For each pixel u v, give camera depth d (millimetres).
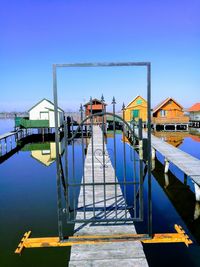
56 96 4035
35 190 10430
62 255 5492
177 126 38531
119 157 17109
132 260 3525
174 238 4098
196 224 7117
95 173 8820
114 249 3777
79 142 26766
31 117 29172
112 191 6508
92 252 3711
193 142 24250
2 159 17609
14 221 7344
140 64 3996
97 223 4613
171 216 7633
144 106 35406
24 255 5520
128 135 25531
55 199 9266
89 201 5793
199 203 8406
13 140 29375
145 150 4137
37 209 8281
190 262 5277
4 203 8906
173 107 36375
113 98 4762
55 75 4008
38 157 18484
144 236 4129
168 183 11234
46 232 6590
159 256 5492
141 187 4320
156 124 35500
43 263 5207
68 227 6863
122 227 4469
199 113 38562
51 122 28484
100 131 25531
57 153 4074
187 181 11297
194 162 10836
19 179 12242
